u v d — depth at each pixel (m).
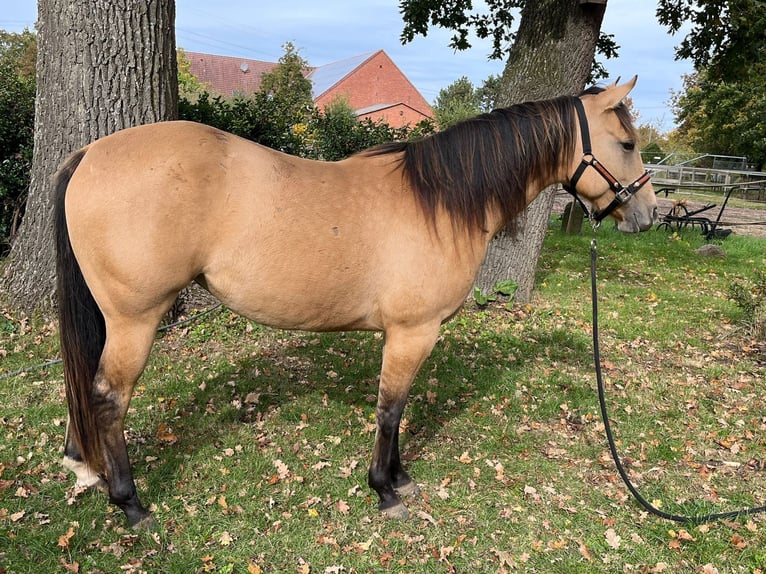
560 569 2.45
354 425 3.46
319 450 3.16
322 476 2.94
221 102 6.56
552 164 2.66
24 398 3.36
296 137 7.49
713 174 26.88
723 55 7.36
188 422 3.30
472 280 2.55
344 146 8.62
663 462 3.35
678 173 27.28
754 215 17.62
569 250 9.91
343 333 4.80
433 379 4.12
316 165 2.36
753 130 26.73
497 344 4.95
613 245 10.66
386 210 2.33
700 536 2.70
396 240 2.32
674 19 7.30
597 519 2.79
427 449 3.29
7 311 4.30
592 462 3.30
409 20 8.30
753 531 2.73
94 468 2.37
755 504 2.99
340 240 2.24
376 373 4.16
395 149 2.53
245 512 2.61
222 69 42.75
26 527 2.35
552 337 5.25
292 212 2.17
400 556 2.44
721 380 4.61
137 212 2.00
